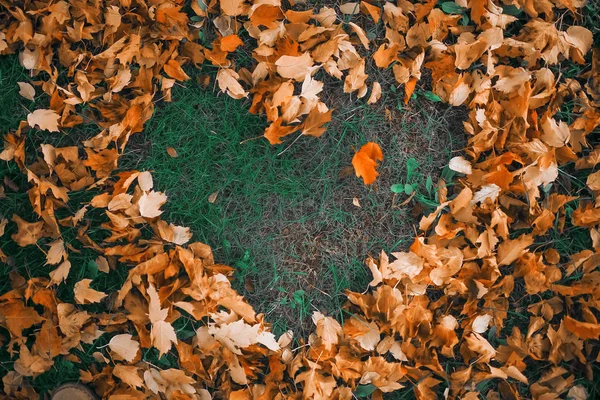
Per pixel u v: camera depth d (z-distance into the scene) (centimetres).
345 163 164
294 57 153
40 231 155
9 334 157
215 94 162
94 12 156
